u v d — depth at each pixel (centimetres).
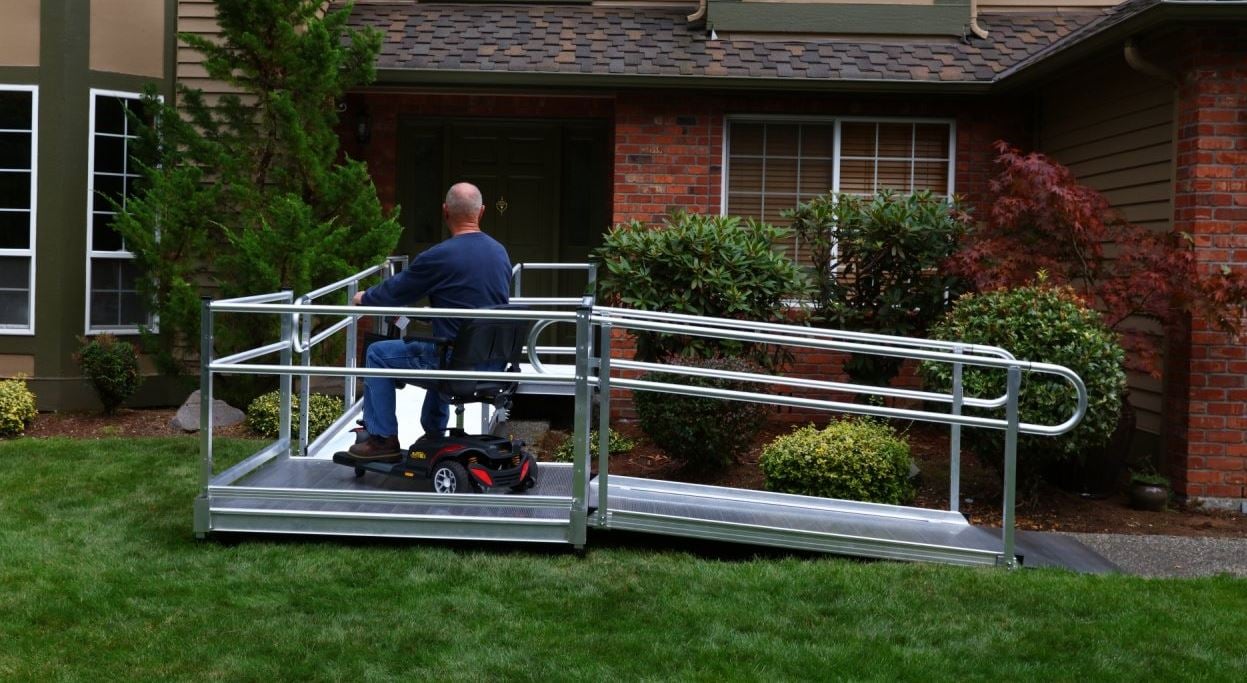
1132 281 814
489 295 670
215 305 622
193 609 524
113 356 1016
